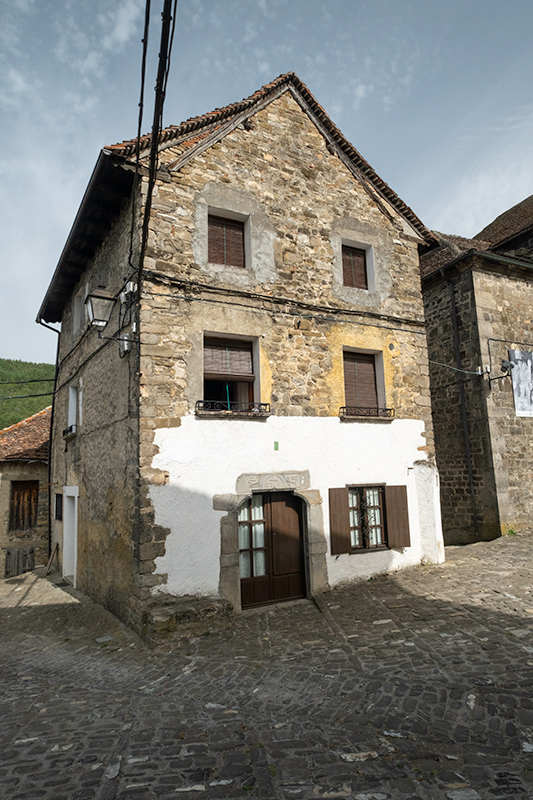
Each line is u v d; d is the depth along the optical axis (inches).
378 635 235.6
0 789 135.1
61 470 490.6
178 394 284.4
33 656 261.9
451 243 549.3
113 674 221.8
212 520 283.4
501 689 170.1
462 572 330.6
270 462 308.7
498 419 456.8
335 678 194.9
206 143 321.4
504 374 468.8
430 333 517.3
